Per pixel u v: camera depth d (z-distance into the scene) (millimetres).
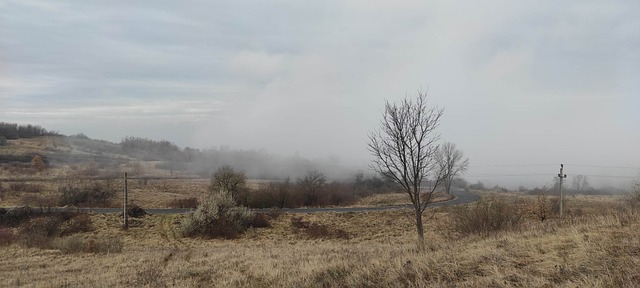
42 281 14391
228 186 57938
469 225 18438
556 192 81750
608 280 6379
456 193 86625
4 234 31031
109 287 12219
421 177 15297
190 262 17344
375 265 9562
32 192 65938
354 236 36781
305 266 11117
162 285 11648
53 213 42844
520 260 8289
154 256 20844
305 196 63438
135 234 38156
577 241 8844
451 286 7363
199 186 86562
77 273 16250
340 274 9539
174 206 55938
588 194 83312
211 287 11070
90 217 43156
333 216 46969
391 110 15305
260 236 37719
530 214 30875
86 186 61188
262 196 59312
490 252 9188
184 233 37875
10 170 102812
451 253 9812
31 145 157000
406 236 32094
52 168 115438
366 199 70312
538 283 6738
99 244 25609
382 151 15531
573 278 6781
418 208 15086
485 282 7211
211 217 38312
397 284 8008
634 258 7062
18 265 19047
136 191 73688
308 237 36375
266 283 10141
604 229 9953
